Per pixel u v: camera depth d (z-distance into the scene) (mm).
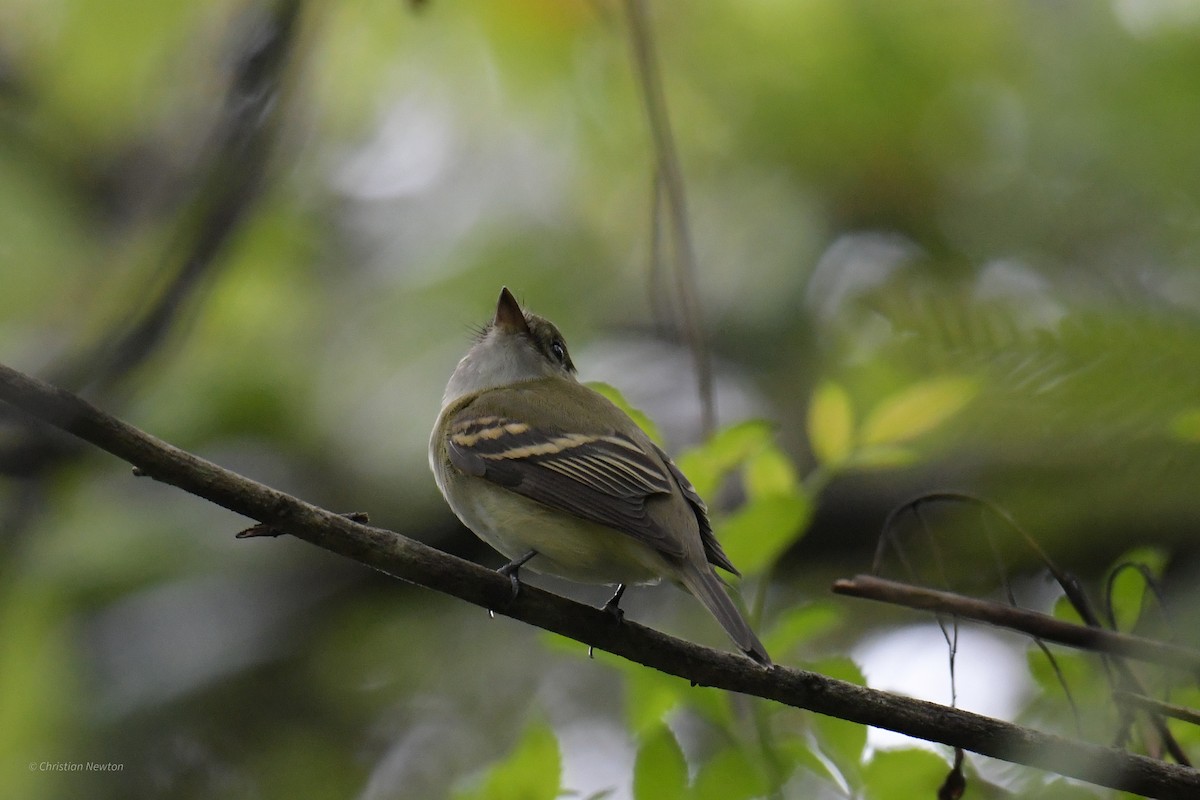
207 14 10352
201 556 11977
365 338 12312
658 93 8297
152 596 11914
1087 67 7844
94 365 8828
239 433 12086
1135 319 3316
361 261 12500
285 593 12914
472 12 10906
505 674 13055
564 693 12898
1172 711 5305
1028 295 4031
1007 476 4113
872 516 10781
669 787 6043
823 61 10078
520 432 7973
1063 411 3338
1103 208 6562
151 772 12031
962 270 8305
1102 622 6418
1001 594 6414
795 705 5910
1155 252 5059
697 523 7379
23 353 10945
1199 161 6219
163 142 11297
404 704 12961
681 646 6168
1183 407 3197
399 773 12656
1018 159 8375
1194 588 4621
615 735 12414
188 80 10711
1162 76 7090
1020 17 9156
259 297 12180
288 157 10164
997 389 3438
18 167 11367
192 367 11961
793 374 11328
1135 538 4387
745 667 6062
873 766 6004
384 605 13172
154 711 11938
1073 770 5395
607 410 8375
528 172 12234
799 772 6570
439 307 12273
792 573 11320
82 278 11438
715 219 11109
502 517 7812
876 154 9727
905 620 10836
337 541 5844
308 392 12156
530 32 10898
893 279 7770
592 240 12203
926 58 9680
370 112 11609
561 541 7555
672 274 11484
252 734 12586
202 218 9180
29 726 11094
